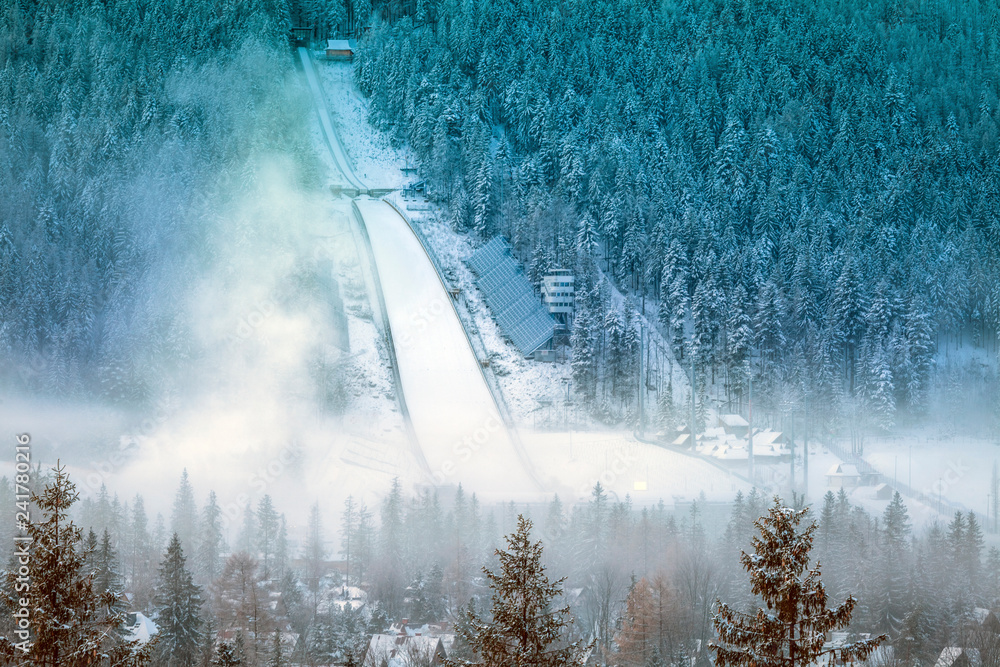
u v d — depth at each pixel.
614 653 85.62
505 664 35.12
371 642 89.06
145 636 81.06
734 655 31.95
